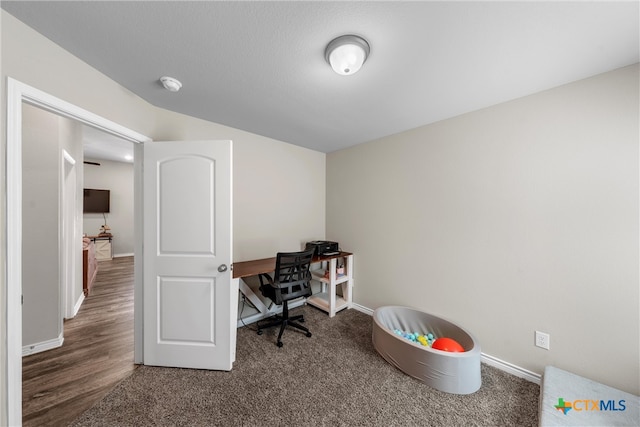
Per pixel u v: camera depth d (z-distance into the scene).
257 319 2.77
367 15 1.09
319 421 1.41
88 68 1.46
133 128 1.82
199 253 1.88
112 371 1.84
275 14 1.09
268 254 2.95
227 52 1.37
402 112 2.13
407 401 1.57
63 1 1.01
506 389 1.69
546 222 1.72
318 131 2.65
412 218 2.51
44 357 2.02
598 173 1.52
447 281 2.24
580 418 1.26
